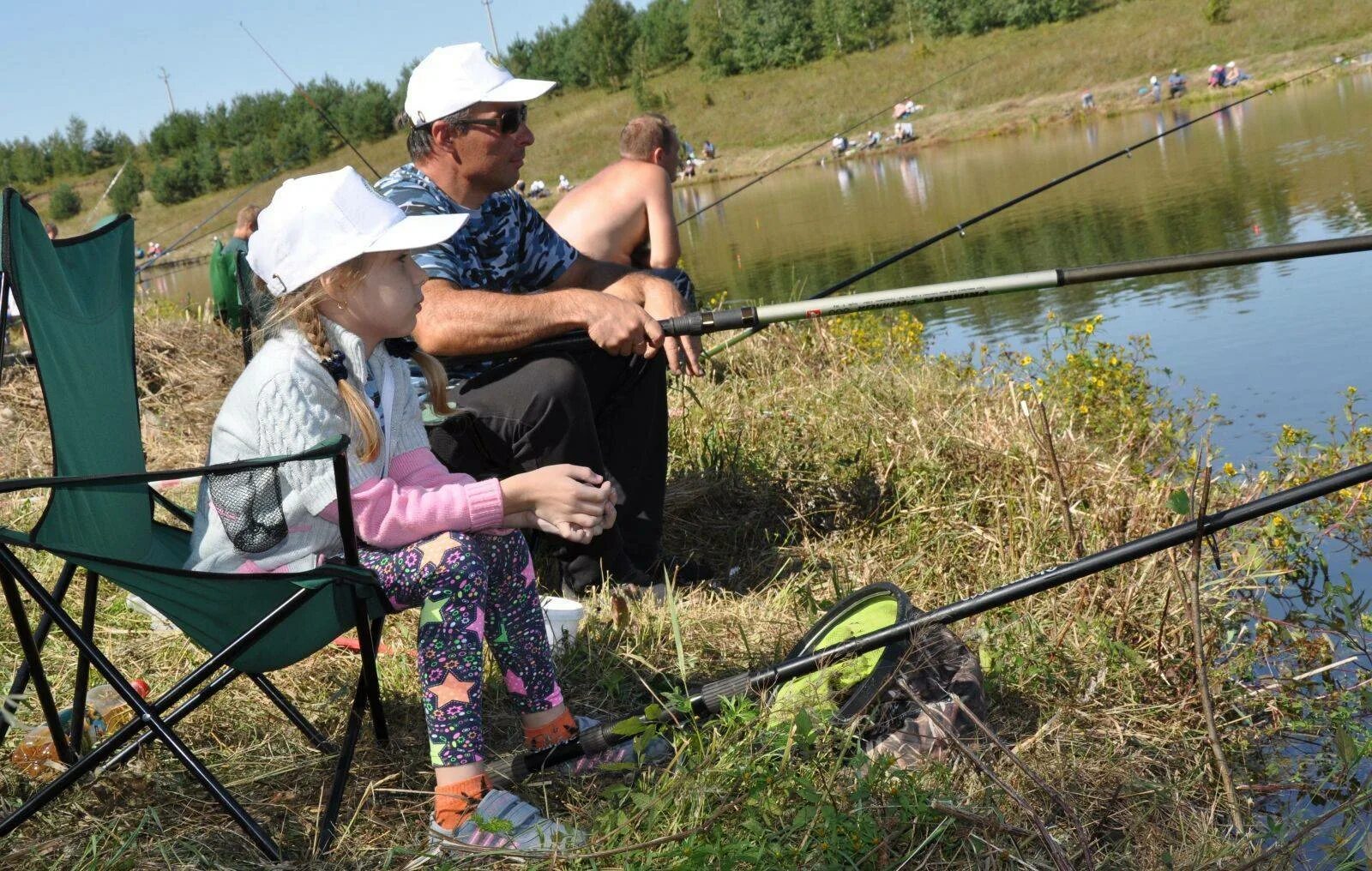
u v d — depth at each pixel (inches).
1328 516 154.8
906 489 156.6
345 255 84.7
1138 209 474.9
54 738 88.6
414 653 114.3
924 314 329.7
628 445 137.2
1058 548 137.0
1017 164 834.2
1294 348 234.1
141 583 77.8
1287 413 198.5
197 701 86.3
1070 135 1043.9
